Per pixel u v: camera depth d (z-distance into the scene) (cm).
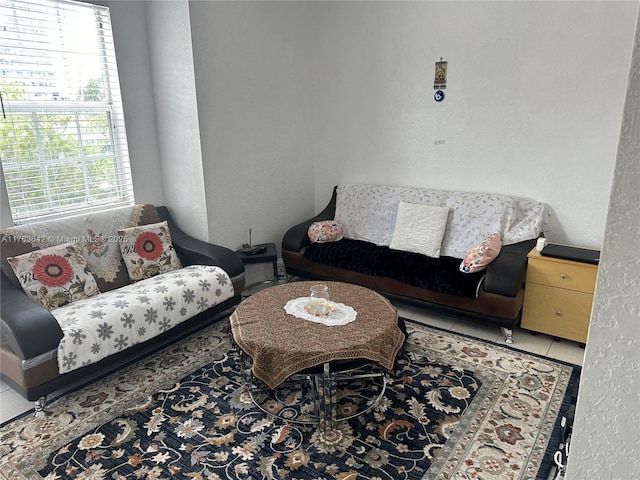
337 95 411
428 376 250
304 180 433
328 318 227
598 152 302
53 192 304
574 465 79
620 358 69
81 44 302
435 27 347
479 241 334
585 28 290
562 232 328
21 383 216
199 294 286
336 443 201
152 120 351
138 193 351
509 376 249
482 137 345
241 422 217
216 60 327
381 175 405
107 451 199
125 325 247
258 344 205
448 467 187
